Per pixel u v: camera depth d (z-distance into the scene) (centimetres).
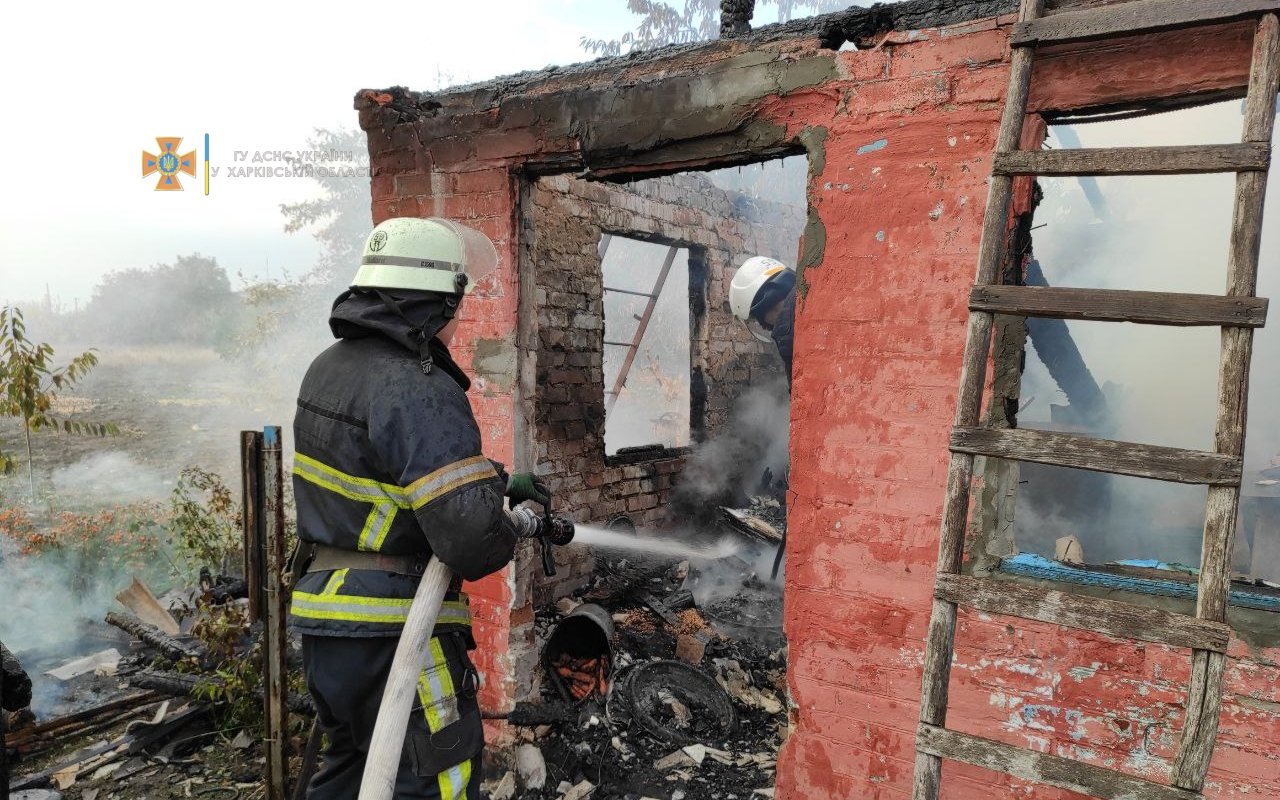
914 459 223
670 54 266
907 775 229
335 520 167
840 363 234
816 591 242
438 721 165
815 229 235
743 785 298
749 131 245
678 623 437
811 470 241
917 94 216
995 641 215
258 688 326
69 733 326
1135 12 171
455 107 304
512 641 310
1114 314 161
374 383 162
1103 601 155
